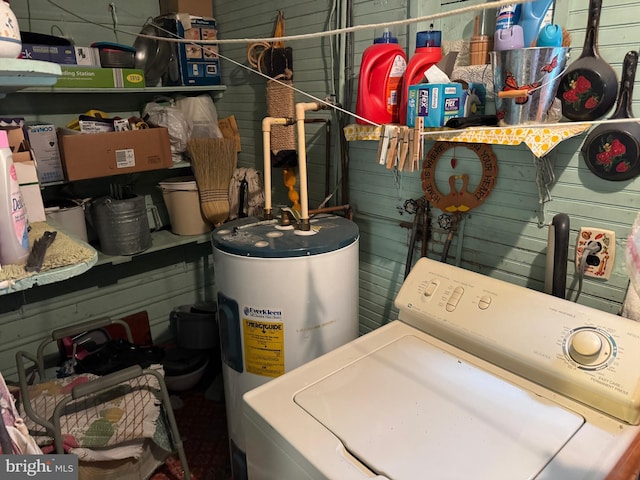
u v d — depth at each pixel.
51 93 2.19
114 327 2.47
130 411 1.55
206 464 1.90
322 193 2.07
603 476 0.81
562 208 1.31
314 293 1.44
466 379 1.08
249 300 1.45
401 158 1.14
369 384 1.08
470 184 1.51
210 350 2.43
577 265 1.30
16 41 0.83
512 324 1.12
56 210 2.01
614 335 0.98
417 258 1.75
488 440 0.89
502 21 1.23
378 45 1.45
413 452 0.87
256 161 2.41
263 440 1.01
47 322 2.33
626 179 1.17
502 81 1.15
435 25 1.50
